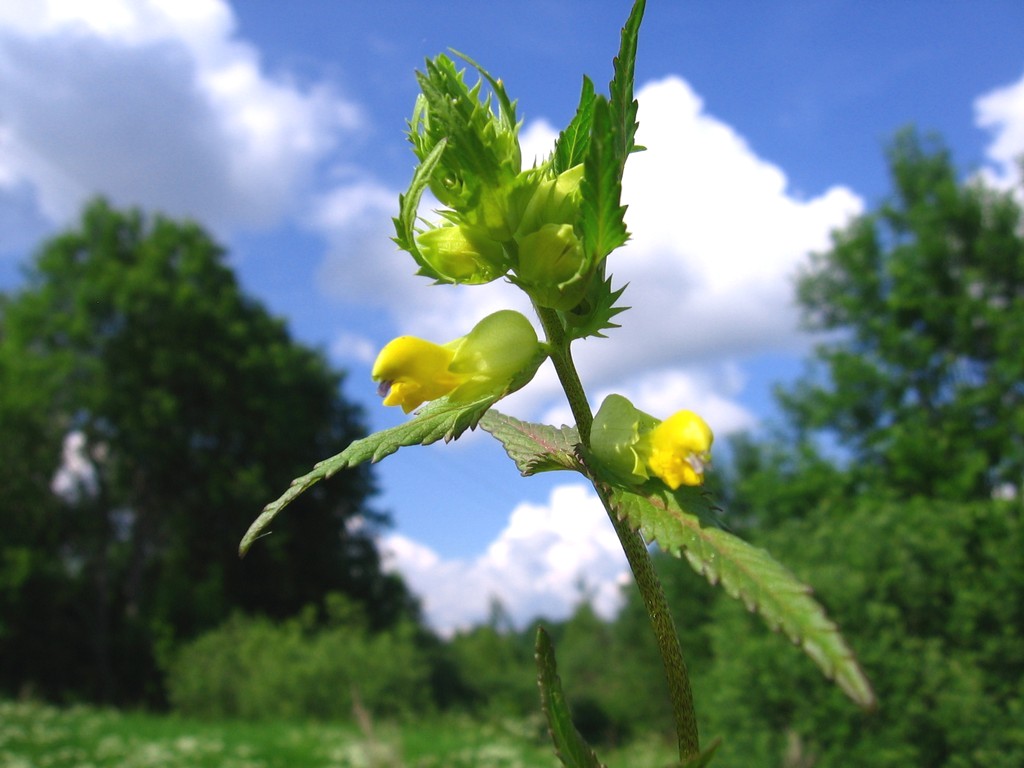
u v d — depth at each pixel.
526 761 12.31
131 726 15.65
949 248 27.14
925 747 11.51
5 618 29.22
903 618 13.09
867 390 26.61
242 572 35.41
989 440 24.94
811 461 26.48
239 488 34.22
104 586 31.97
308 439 37.94
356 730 15.62
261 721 19.19
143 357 34.97
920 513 14.99
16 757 11.01
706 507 1.35
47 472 32.16
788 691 12.04
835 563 13.80
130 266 37.34
